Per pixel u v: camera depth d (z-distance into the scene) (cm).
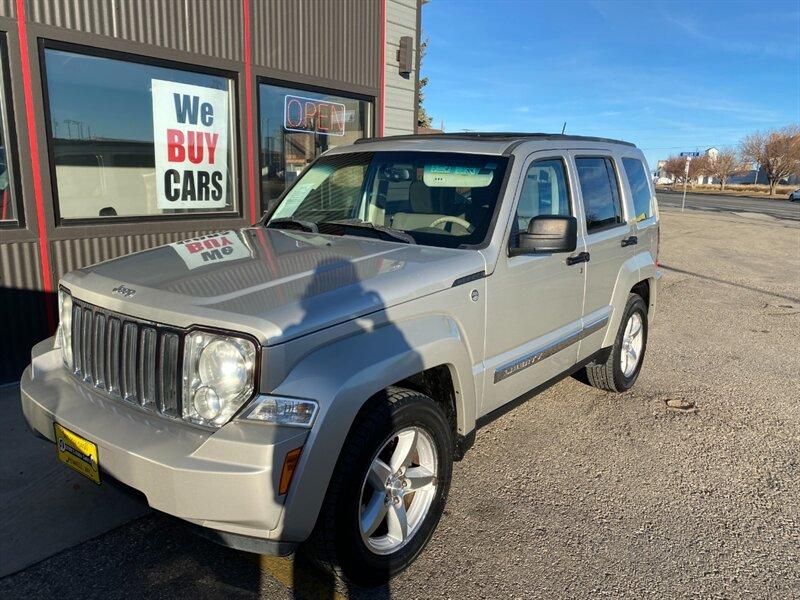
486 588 279
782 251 1638
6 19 485
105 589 270
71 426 253
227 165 682
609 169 479
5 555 290
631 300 510
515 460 402
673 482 380
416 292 280
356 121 843
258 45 681
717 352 668
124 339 257
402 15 878
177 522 236
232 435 221
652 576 290
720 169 8938
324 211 405
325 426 229
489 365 334
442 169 374
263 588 274
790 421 479
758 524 337
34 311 530
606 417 477
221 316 232
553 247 328
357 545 254
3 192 509
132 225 589
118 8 553
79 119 552
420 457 291
